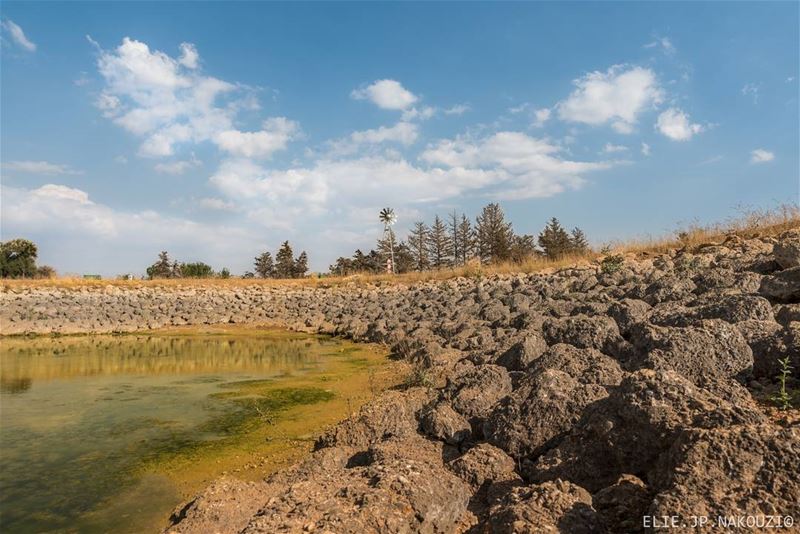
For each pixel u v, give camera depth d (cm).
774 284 746
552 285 1340
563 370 569
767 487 301
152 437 712
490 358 812
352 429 588
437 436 545
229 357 1395
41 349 1625
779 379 500
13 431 746
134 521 476
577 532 323
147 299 2484
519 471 464
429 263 5647
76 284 2644
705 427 367
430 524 373
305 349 1511
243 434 716
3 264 3694
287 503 378
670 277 959
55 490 545
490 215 5216
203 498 436
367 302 2198
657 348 544
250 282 2991
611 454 411
